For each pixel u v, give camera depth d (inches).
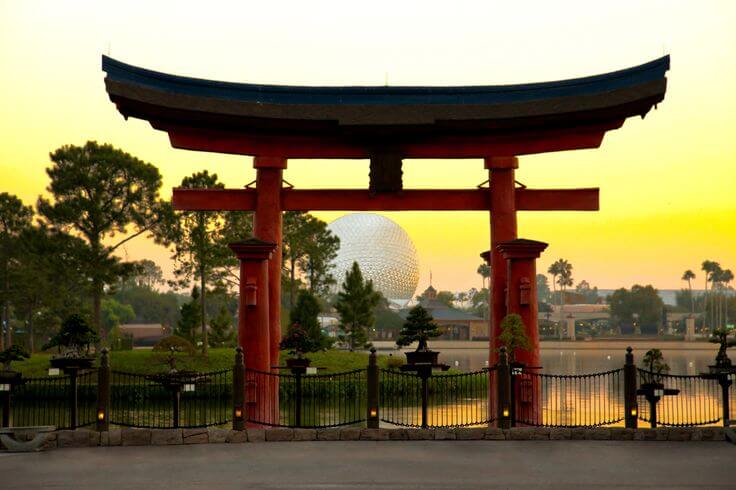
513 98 1040.8
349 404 1615.4
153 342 4960.6
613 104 992.9
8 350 888.9
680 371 2768.2
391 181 1058.1
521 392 981.8
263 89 1038.4
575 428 834.2
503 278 1068.5
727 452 761.0
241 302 1018.1
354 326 2576.3
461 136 1072.8
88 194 2256.4
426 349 937.5
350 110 1026.1
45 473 660.7
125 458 731.4
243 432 825.5
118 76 995.3
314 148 1078.4
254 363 1008.9
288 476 646.5
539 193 1095.0
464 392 1771.7
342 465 694.5
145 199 2297.0
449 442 817.5
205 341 2178.9
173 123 1039.6
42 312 3248.0
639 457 734.5
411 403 1391.5
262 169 1080.8
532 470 673.0
